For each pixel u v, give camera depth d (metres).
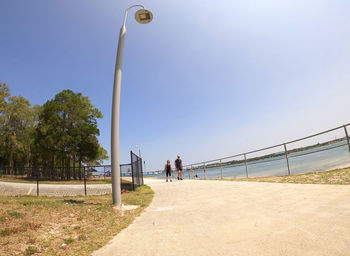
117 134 7.24
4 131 39.88
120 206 6.88
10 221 4.77
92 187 14.52
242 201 5.65
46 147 31.03
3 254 3.12
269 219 3.70
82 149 33.28
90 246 3.46
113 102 7.38
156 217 5.23
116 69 7.57
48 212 5.91
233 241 2.94
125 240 3.64
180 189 10.70
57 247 3.47
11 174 16.50
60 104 33.12
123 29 7.96
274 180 9.01
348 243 2.31
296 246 2.46
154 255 2.82
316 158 19.94
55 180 15.64
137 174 14.91
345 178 6.42
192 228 3.88
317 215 3.45
